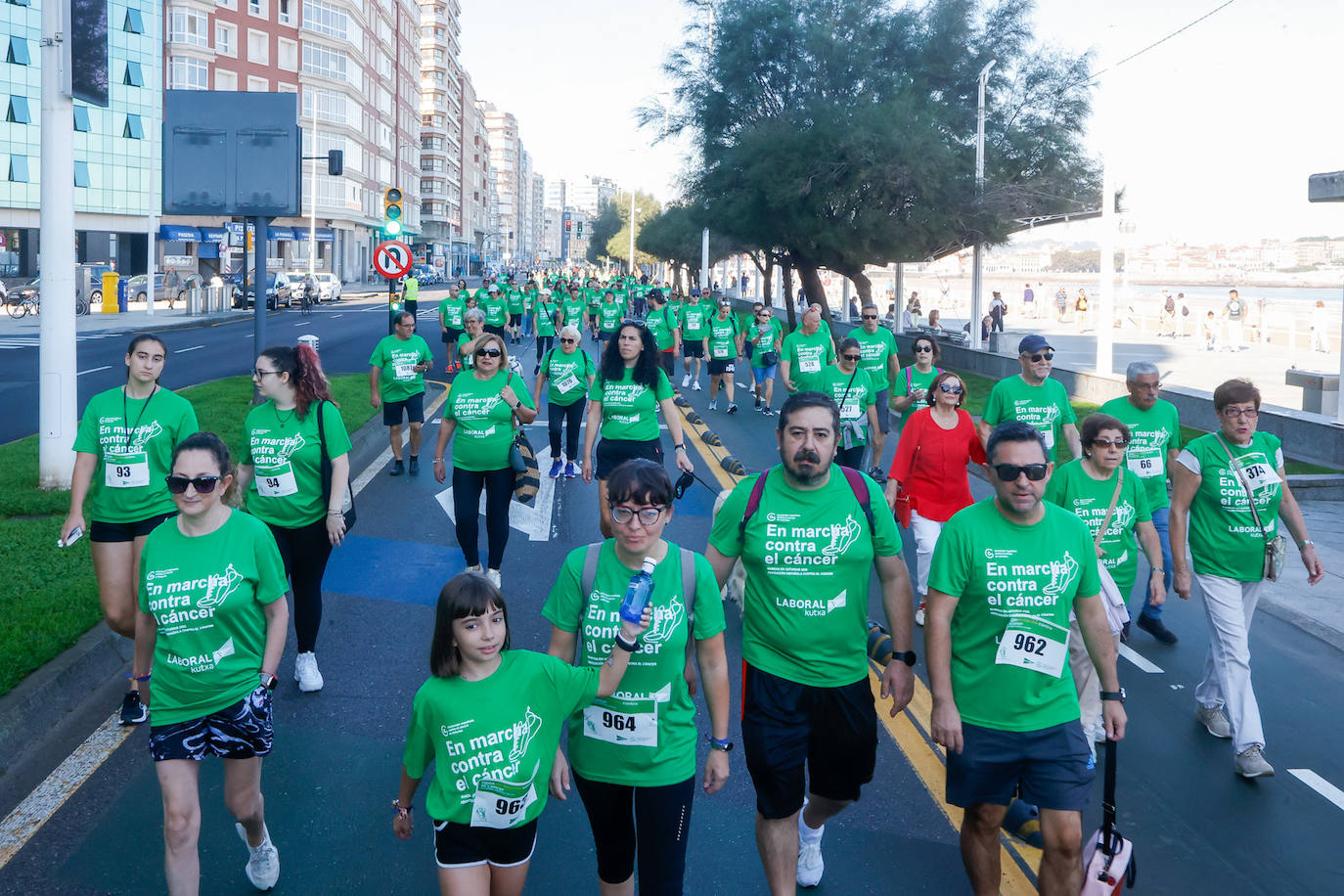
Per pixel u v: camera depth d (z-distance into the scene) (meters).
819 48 33.34
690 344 24.59
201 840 4.76
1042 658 3.93
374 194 99.50
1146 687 7.04
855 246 31.53
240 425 15.24
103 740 5.70
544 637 7.52
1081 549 3.98
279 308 52.09
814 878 4.48
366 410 16.91
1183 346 38.78
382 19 101.38
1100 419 5.67
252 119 14.82
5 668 6.00
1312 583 6.06
